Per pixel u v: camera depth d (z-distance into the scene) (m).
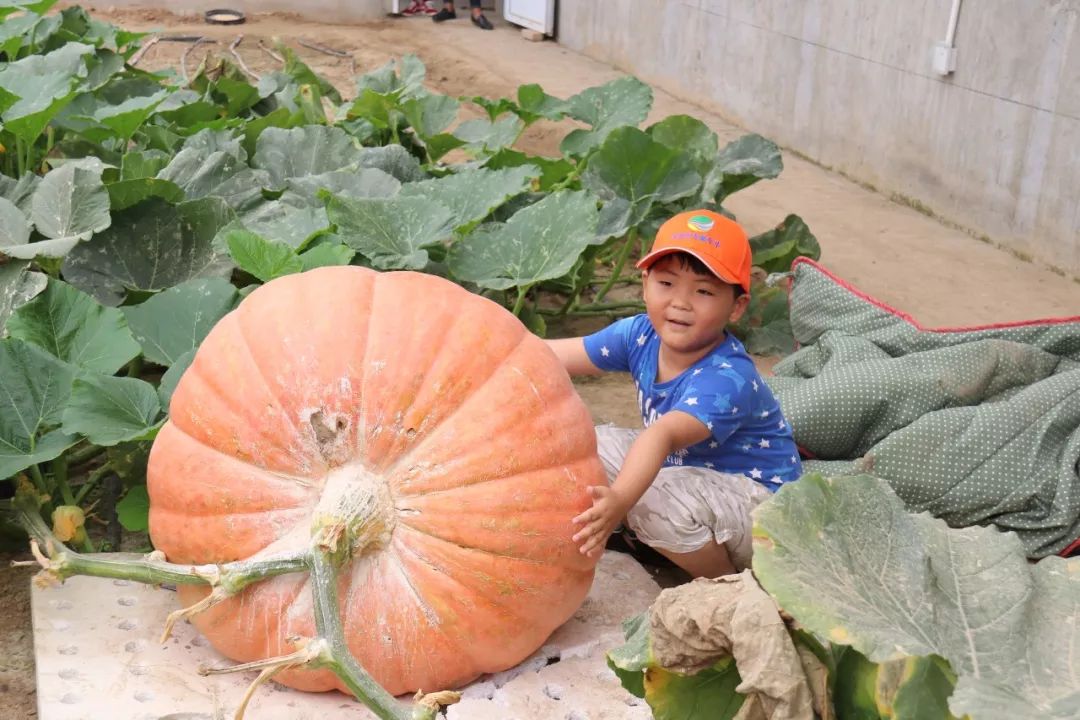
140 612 2.64
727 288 2.88
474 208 4.25
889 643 1.63
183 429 2.51
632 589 2.90
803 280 4.38
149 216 3.97
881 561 1.88
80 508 3.11
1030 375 3.74
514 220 3.96
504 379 2.47
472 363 2.46
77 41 6.72
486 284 3.79
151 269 3.94
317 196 4.41
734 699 2.07
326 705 2.40
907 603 1.80
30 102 4.69
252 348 2.47
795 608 1.70
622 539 3.34
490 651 2.43
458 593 2.37
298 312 2.48
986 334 3.90
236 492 2.40
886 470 3.45
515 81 11.23
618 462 3.17
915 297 5.90
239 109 6.43
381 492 2.36
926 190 7.55
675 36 10.91
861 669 1.84
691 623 1.96
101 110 4.92
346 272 2.59
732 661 2.04
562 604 2.51
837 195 7.92
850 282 6.07
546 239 3.87
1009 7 6.69
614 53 12.12
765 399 3.04
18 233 3.67
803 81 8.91
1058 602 1.82
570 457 2.50
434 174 5.36
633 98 5.91
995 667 1.70
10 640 2.81
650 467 2.71
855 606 1.74
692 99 10.74
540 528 2.42
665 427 2.80
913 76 7.58
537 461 2.44
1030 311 5.80
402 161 5.11
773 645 1.85
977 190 7.07
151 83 6.11
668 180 4.96
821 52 8.62
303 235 4.00
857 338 4.02
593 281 5.43
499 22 14.52
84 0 13.76
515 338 2.56
